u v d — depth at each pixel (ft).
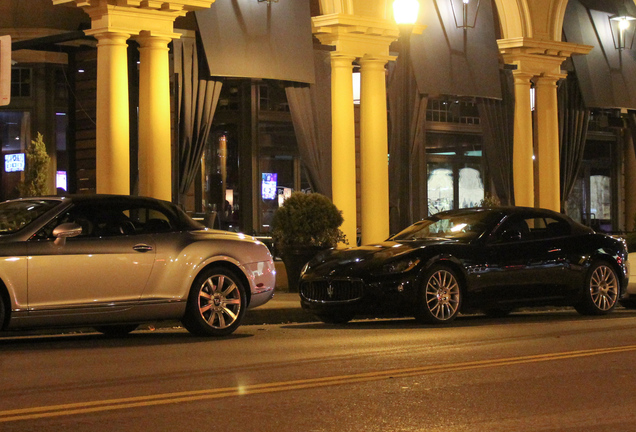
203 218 59.88
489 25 70.54
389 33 63.36
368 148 63.41
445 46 67.56
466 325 37.93
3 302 29.37
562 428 17.93
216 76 57.57
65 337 34.73
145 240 32.30
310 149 62.08
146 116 53.67
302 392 21.44
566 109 79.92
